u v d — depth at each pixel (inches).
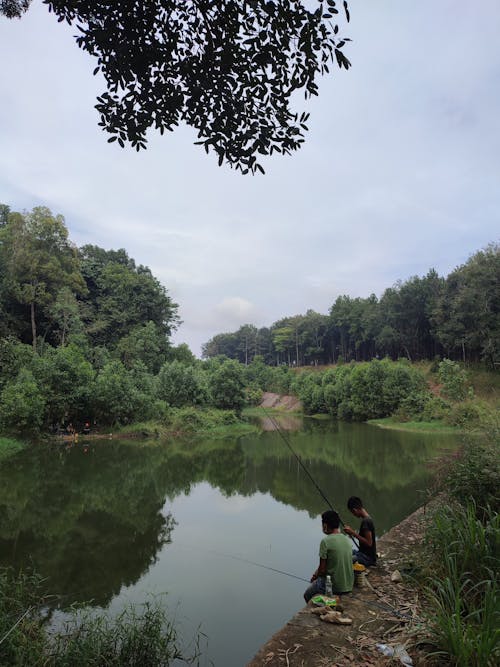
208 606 215.3
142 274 2016.5
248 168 152.6
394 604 148.1
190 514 378.3
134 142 147.8
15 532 331.6
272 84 142.6
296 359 2997.0
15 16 168.6
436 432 941.2
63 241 1498.5
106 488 478.3
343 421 1412.4
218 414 1192.8
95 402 957.8
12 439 767.7
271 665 115.2
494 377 1270.9
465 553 145.1
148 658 158.1
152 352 1584.6
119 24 135.3
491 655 103.1
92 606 213.2
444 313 1483.8
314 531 328.2
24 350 989.2
